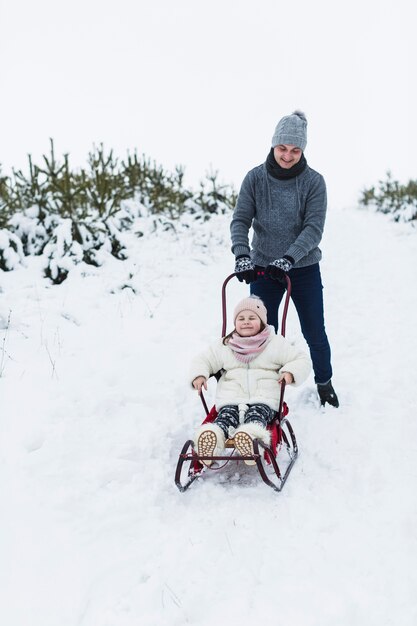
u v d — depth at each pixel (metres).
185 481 3.66
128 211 10.26
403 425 4.29
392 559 2.87
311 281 4.25
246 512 3.32
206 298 7.26
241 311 3.93
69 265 7.15
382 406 4.63
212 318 6.58
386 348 5.96
